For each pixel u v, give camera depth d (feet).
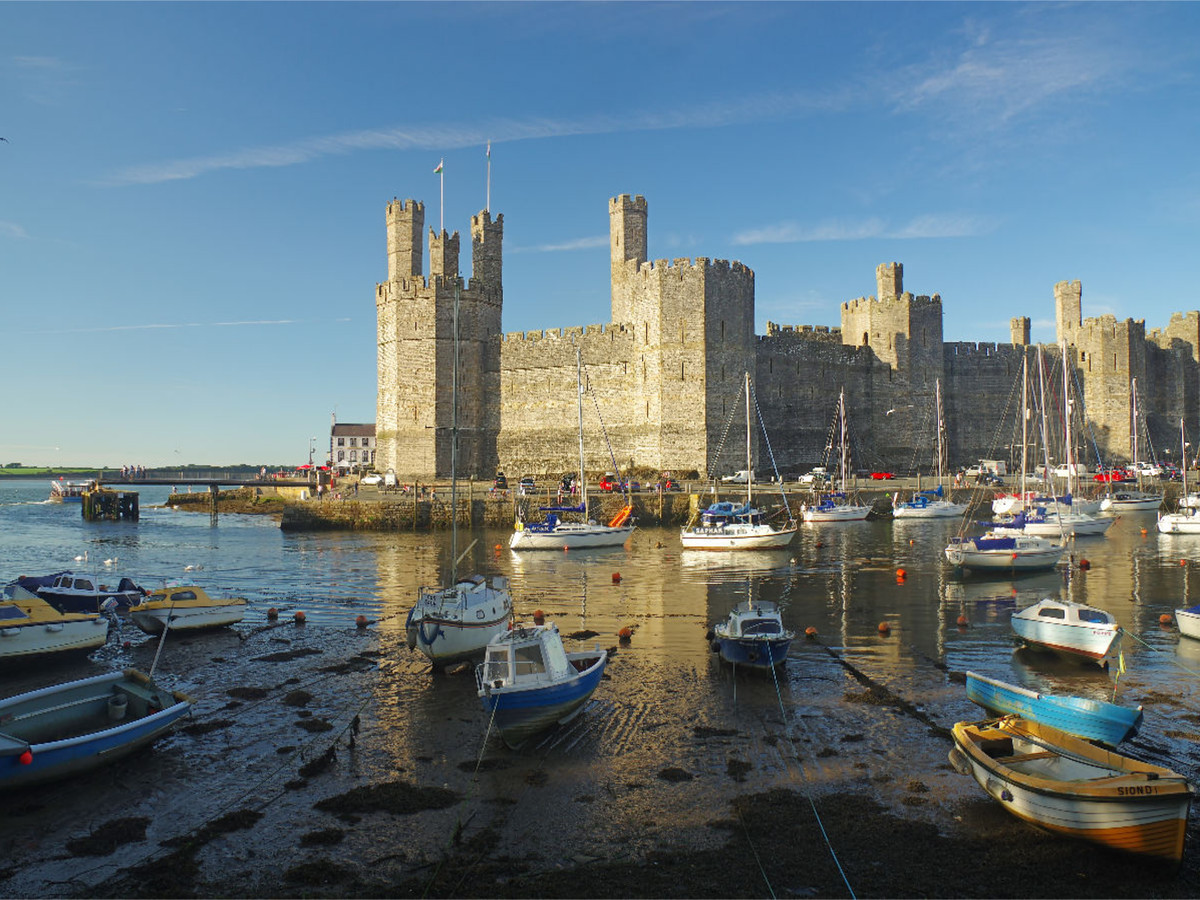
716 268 242.58
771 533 160.66
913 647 80.74
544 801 47.26
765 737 56.44
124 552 172.76
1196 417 335.88
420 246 266.77
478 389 272.31
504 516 208.44
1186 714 60.44
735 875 39.40
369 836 43.50
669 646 81.66
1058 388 319.27
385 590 117.50
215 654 80.84
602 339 256.52
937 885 38.45
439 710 63.10
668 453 239.09
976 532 188.44
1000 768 44.06
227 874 40.14
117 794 48.67
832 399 288.51
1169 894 37.83
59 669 76.48
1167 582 117.29
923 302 299.99
